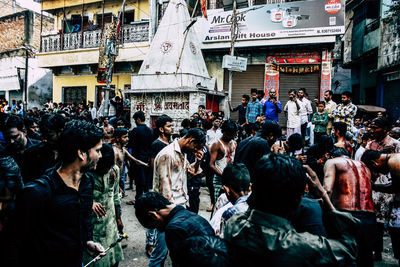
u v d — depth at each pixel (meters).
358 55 14.45
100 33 15.00
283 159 1.26
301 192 1.24
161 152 3.14
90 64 15.66
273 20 11.46
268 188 1.22
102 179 2.71
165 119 4.29
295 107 8.63
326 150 3.44
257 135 3.82
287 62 12.00
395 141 4.25
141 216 1.97
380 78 12.45
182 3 12.20
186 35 10.85
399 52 10.55
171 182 3.10
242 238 1.24
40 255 1.70
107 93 12.41
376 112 11.16
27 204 1.63
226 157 4.55
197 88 10.12
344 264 1.16
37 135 4.31
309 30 11.00
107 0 15.83
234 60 9.06
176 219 1.75
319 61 11.59
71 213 1.80
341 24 10.62
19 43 20.69
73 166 1.83
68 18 17.12
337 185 2.89
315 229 1.63
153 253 2.80
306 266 1.13
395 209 3.39
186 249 1.38
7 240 1.61
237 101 12.86
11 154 3.13
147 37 14.05
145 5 15.12
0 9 24.25
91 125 1.90
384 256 4.05
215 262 1.26
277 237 1.19
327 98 7.86
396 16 10.78
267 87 12.33
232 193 2.23
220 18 12.32
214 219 2.30
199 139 3.12
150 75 11.30
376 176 4.01
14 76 19.64
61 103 15.80
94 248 2.25
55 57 16.09
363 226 2.70
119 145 4.52
